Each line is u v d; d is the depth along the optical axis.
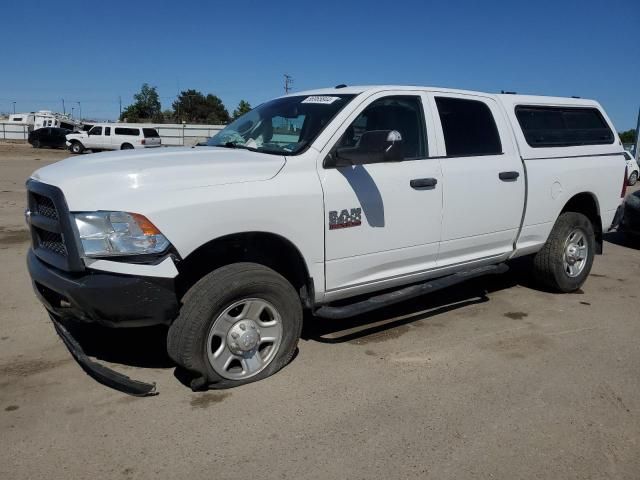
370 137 3.92
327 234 4.03
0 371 4.02
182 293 3.77
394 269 4.57
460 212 4.85
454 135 4.91
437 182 4.64
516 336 4.89
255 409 3.56
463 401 3.72
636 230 9.23
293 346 4.02
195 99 91.31
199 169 3.60
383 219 4.32
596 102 6.47
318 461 3.05
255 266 3.75
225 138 4.82
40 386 3.80
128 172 3.45
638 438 3.35
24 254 7.50
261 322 3.86
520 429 3.40
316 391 3.81
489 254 5.31
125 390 3.49
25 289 5.88
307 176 3.94
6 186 15.90
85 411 3.49
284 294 3.86
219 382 3.73
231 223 3.57
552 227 5.86
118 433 3.26
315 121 4.27
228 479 2.89
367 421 3.45
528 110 5.62
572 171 5.84
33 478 2.86
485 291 6.22
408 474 2.96
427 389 3.88
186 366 3.58
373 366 4.21
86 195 3.38
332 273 4.14
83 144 37.78
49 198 3.51
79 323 4.88
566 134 5.96
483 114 5.21
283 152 4.09
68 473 2.90
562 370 4.23
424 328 5.04
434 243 4.73
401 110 4.61
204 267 3.94
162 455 3.07
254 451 3.12
